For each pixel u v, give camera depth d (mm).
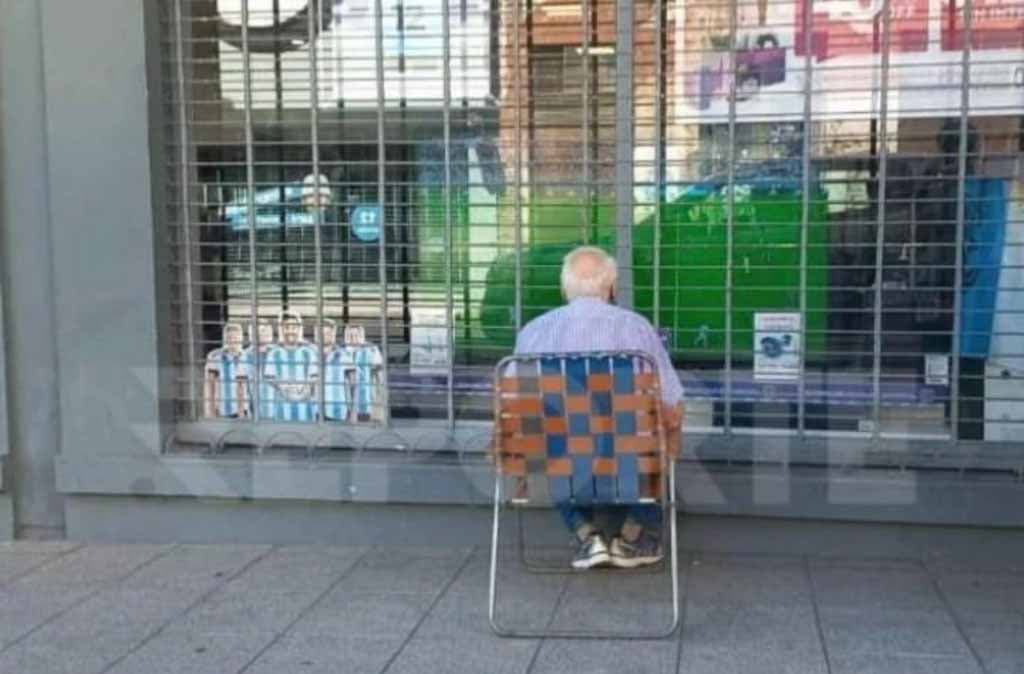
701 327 5348
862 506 5074
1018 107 5027
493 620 4371
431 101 5430
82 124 5340
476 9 5371
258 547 5461
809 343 5277
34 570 5156
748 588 4801
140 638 4359
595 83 5320
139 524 5543
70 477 5512
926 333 5184
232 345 5621
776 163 5238
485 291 5484
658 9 5211
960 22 5039
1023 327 5121
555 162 5387
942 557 5090
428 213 5484
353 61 5457
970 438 5172
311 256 5551
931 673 3951
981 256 5133
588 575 4992
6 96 5406
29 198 5461
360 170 5500
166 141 5488
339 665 4094
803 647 4188
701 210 5305
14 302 5520
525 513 5324
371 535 5445
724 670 3998
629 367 4258
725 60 5223
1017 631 4312
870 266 5211
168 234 5512
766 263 5281
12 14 5371
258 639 4336
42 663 4145
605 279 4734
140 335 5430
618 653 4160
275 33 5477
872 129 5152
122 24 5281
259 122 5531
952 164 5109
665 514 5121
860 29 5125
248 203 5543
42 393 5555
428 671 4035
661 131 5289
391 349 5551
